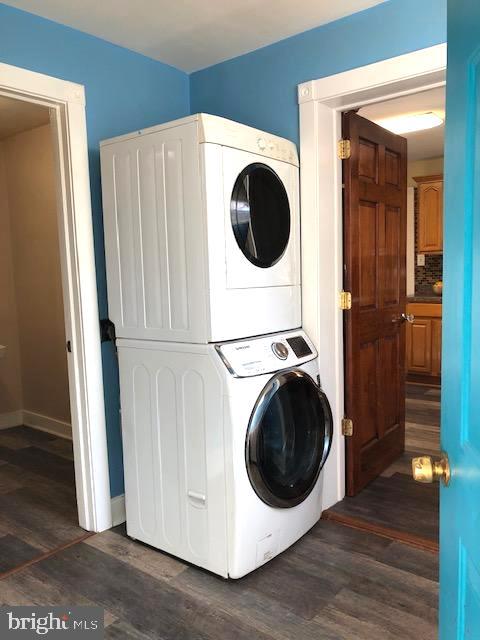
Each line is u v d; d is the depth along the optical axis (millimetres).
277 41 2529
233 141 2021
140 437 2307
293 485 2227
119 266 2295
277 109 2576
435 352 5340
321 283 2514
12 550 2375
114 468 2605
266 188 2215
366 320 2861
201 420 2055
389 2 2170
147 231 2150
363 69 2256
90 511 2520
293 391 2236
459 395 904
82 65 2387
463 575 896
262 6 2189
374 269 2938
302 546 2336
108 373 2549
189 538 2172
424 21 2098
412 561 2203
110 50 2506
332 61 2363
